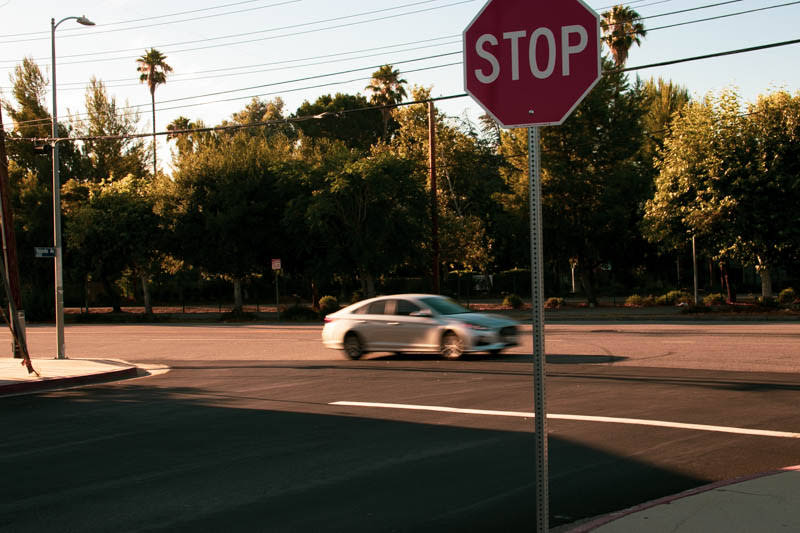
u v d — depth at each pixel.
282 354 20.59
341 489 6.47
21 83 55.97
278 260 39.44
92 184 50.44
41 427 10.09
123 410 11.40
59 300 20.38
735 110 31.12
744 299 38.97
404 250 38.34
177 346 24.64
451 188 43.28
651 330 22.92
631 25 46.81
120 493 6.50
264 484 6.71
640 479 6.57
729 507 5.31
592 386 12.00
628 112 39.56
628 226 39.41
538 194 3.60
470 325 16.48
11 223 20.70
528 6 3.77
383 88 57.25
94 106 56.94
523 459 7.38
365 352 17.92
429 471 7.01
